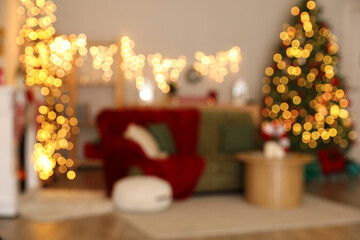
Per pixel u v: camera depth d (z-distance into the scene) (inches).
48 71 282.8
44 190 235.5
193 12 316.5
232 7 321.7
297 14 315.6
